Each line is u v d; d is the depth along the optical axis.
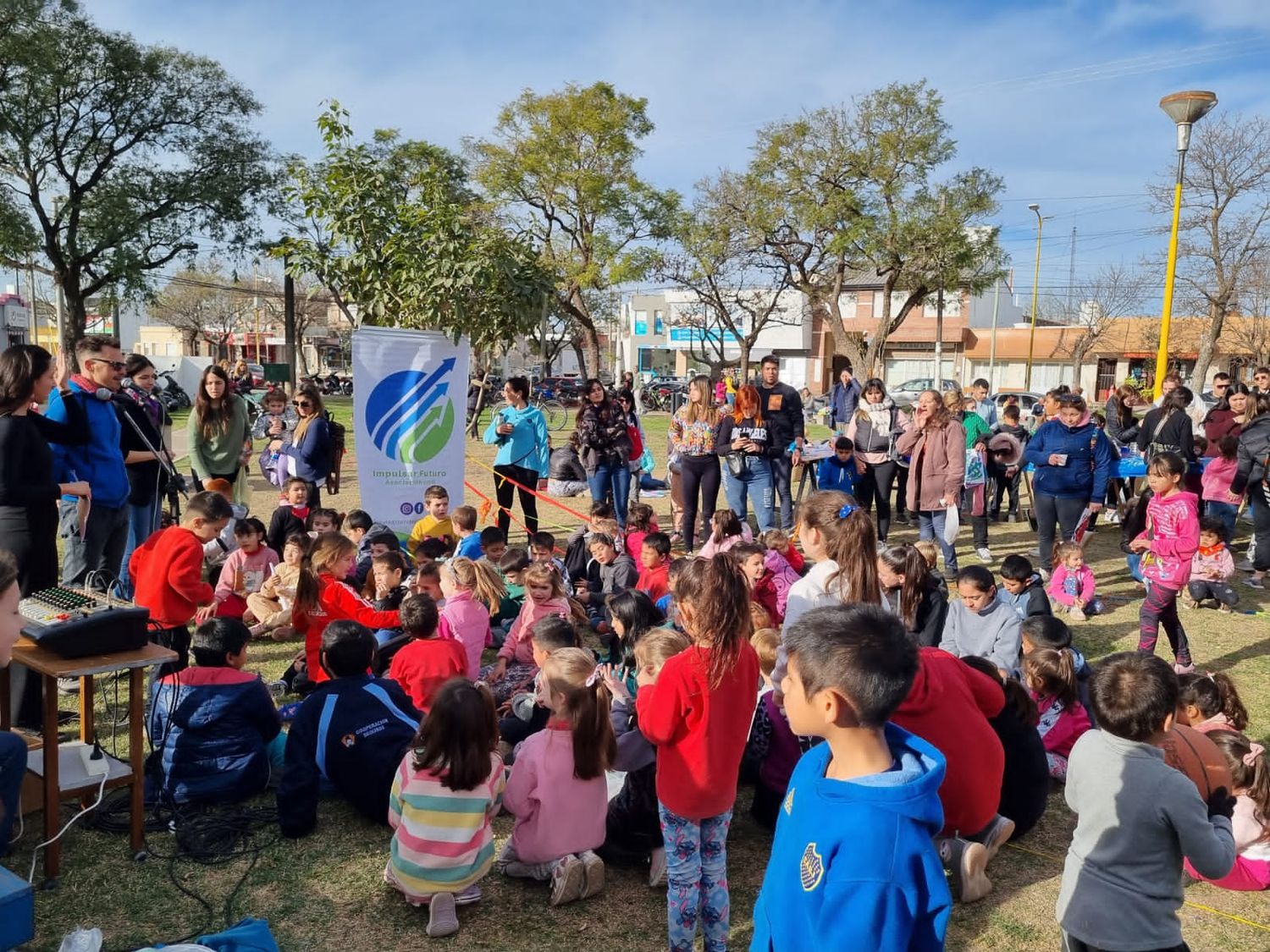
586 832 3.54
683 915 2.92
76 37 27.72
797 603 3.72
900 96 28.23
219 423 7.47
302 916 3.33
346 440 19.27
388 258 9.73
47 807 3.35
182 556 4.74
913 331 49.03
